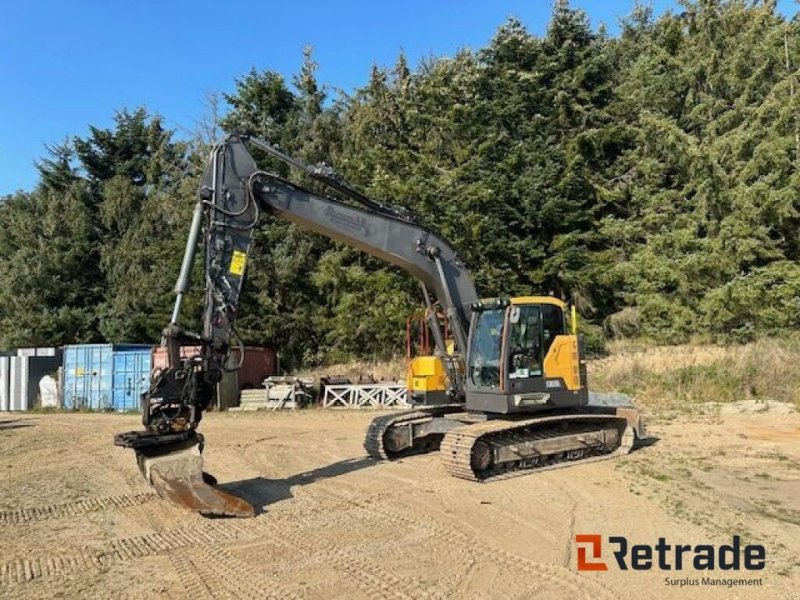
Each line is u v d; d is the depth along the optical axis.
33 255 36.41
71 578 5.62
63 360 26.38
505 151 26.02
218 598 5.12
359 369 26.50
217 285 8.42
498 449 9.58
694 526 6.97
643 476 9.47
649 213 24.27
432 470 10.08
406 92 31.22
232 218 8.63
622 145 27.02
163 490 7.42
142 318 32.16
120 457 12.10
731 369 19.06
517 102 26.73
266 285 28.70
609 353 23.16
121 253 35.19
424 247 10.30
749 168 22.27
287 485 9.20
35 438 15.34
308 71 33.12
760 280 21.28
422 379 11.03
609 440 11.20
